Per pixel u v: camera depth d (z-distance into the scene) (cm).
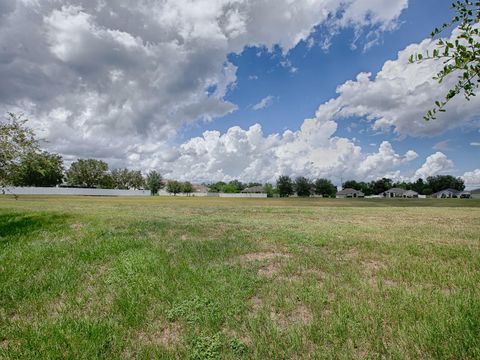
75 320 383
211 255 714
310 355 300
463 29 209
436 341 312
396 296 435
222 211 2456
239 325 367
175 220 1463
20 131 1045
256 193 13075
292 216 1994
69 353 307
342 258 689
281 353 300
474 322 348
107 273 579
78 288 501
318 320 370
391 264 626
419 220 1731
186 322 375
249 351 308
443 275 538
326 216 2027
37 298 460
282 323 373
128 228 1116
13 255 704
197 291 471
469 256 696
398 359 287
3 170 1031
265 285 498
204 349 315
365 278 536
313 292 461
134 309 412
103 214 1720
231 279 527
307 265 628
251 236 985
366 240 918
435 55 220
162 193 13850
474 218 1872
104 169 12181
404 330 338
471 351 292
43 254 711
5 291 484
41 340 334
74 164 11650
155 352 310
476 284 488
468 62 206
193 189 14988
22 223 1212
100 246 788
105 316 396
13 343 333
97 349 315
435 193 12794
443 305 399
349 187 14950
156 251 738
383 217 1952
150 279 530
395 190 13375
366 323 354
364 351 305
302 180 12600
